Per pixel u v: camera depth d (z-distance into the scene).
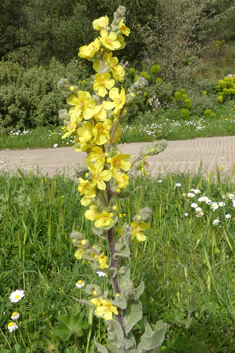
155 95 13.70
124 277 1.67
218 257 3.05
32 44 22.97
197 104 14.11
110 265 1.68
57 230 3.37
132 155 7.88
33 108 12.72
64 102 12.73
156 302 2.40
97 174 1.38
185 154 7.36
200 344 1.93
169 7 17.44
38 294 2.56
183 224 3.45
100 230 1.60
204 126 11.32
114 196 1.58
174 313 2.29
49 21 20.67
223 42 27.47
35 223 3.36
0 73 13.34
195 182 4.63
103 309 1.58
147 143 9.91
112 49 1.48
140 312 1.66
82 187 1.49
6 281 2.72
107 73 1.43
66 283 2.64
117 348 1.72
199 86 16.94
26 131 11.84
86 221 3.46
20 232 3.40
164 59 17.16
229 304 2.35
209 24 20.80
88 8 19.50
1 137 11.41
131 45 19.22
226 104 15.65
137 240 1.63
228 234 3.22
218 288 2.46
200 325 2.25
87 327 2.10
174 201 4.06
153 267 2.73
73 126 1.41
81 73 14.67
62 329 2.09
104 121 1.39
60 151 9.21
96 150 1.39
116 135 1.58
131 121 12.75
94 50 1.47
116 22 1.53
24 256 2.98
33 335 2.18
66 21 19.95
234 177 5.10
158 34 18.00
